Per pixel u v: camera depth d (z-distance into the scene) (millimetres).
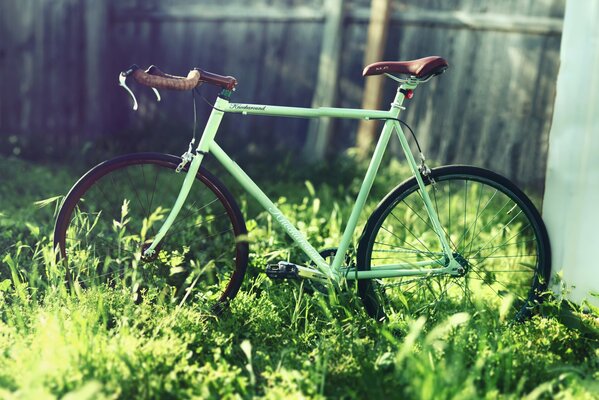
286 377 2955
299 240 3598
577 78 3727
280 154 6941
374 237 3613
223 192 3592
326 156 6930
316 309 3668
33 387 2666
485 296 3967
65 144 7918
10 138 7664
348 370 3096
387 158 6582
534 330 3512
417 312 3646
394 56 6586
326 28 6828
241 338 3477
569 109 3760
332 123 6938
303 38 7051
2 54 8117
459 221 5176
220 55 7551
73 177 6465
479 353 3035
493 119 5992
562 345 3406
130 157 3549
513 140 5859
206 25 7582
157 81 3279
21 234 4488
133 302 3480
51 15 7859
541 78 5656
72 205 3561
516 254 4449
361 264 3609
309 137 7027
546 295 3795
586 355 3396
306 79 7066
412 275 3631
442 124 6344
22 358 2951
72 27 7805
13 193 5797
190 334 3326
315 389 2902
